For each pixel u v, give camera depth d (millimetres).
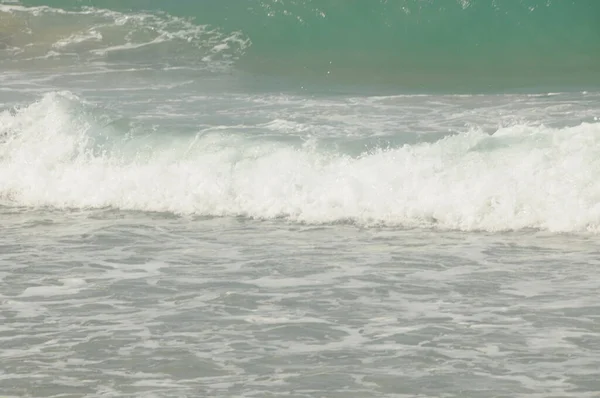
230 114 55219
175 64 71812
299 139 47469
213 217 42906
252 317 28156
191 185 45156
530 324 27266
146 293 30719
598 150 42312
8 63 71875
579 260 34750
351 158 44844
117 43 74312
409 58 74750
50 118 50062
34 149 48719
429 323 27469
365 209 42281
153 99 60312
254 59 73438
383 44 75812
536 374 23469
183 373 23828
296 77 69562
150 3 76688
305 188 43656
